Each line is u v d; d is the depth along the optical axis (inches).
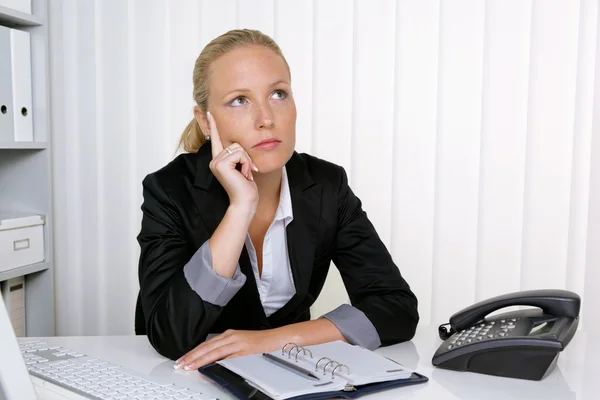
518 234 84.3
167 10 93.6
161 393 33.5
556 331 39.4
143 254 50.4
